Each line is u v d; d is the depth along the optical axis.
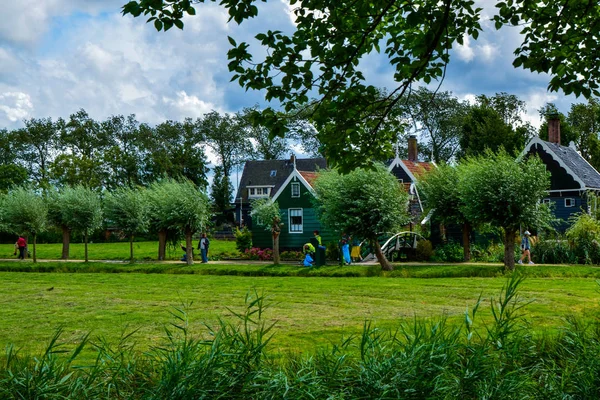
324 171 32.72
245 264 33.28
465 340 7.04
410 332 7.38
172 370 5.49
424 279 24.58
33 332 13.80
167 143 93.88
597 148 66.81
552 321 12.45
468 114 67.94
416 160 52.41
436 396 5.53
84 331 13.80
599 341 7.46
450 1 7.58
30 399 5.36
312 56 7.64
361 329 12.89
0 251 51.88
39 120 97.69
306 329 13.22
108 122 97.19
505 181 25.31
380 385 5.59
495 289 20.30
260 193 90.06
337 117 8.41
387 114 8.80
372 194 27.44
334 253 35.28
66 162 78.94
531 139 41.06
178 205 33.81
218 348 5.79
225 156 101.00
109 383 5.84
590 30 8.07
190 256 34.19
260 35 7.60
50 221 40.62
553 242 30.08
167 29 7.17
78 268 33.44
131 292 22.12
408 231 34.88
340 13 7.64
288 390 5.44
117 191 37.22
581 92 8.38
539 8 8.61
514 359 6.36
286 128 8.23
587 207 38.69
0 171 90.50
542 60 8.40
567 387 6.36
